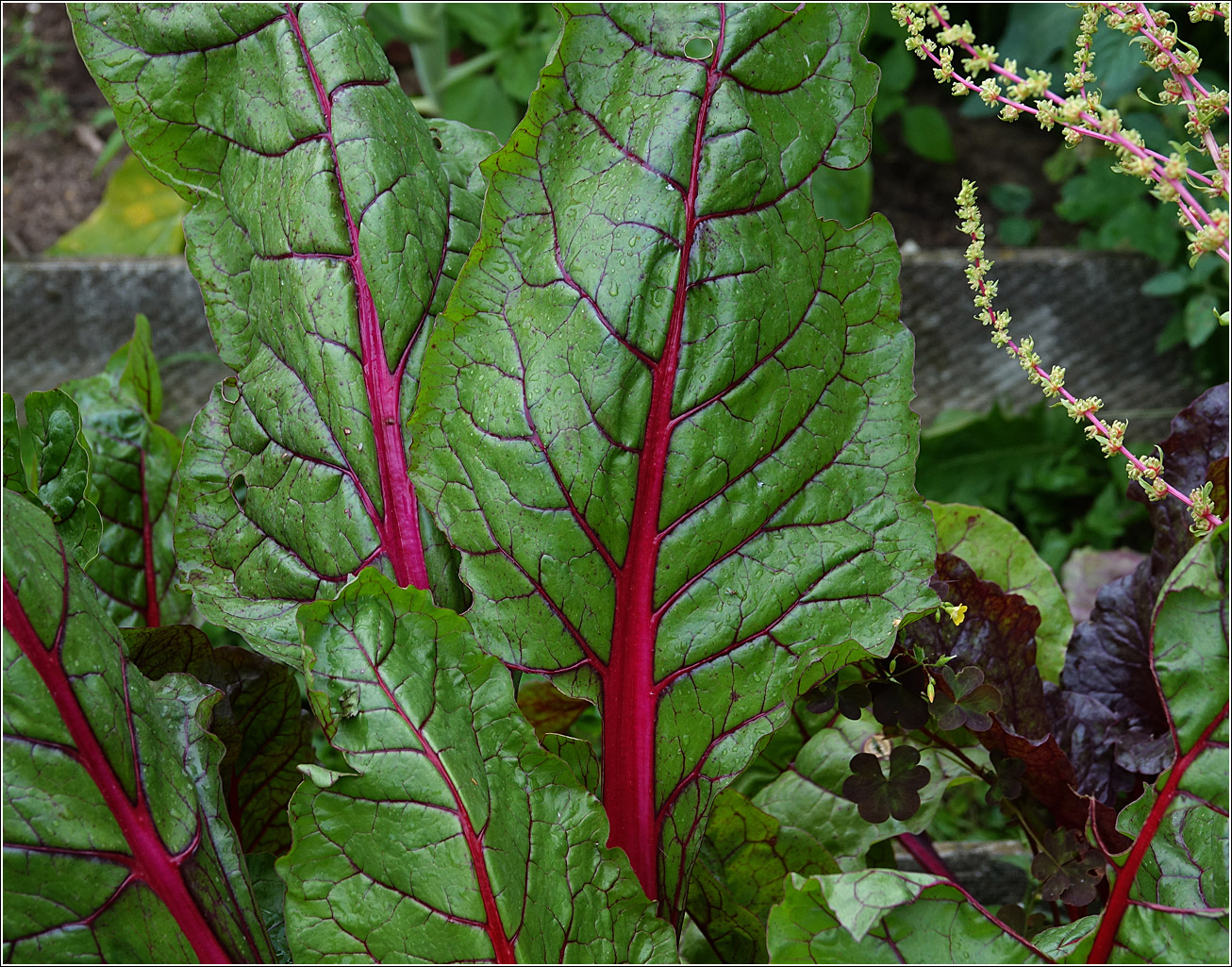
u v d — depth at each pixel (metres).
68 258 2.27
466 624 1.00
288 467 1.09
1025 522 2.36
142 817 0.98
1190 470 1.14
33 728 0.96
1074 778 1.09
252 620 1.08
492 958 0.97
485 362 1.04
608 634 1.05
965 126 2.88
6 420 1.04
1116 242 2.24
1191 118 0.99
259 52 1.09
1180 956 0.97
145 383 1.30
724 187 1.04
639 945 1.00
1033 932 1.13
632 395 1.04
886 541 1.05
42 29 2.82
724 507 1.05
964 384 2.44
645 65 1.04
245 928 1.00
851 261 1.07
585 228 1.04
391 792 0.97
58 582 0.98
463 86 2.26
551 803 1.00
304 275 1.07
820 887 0.96
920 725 1.09
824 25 1.06
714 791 1.04
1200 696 0.98
